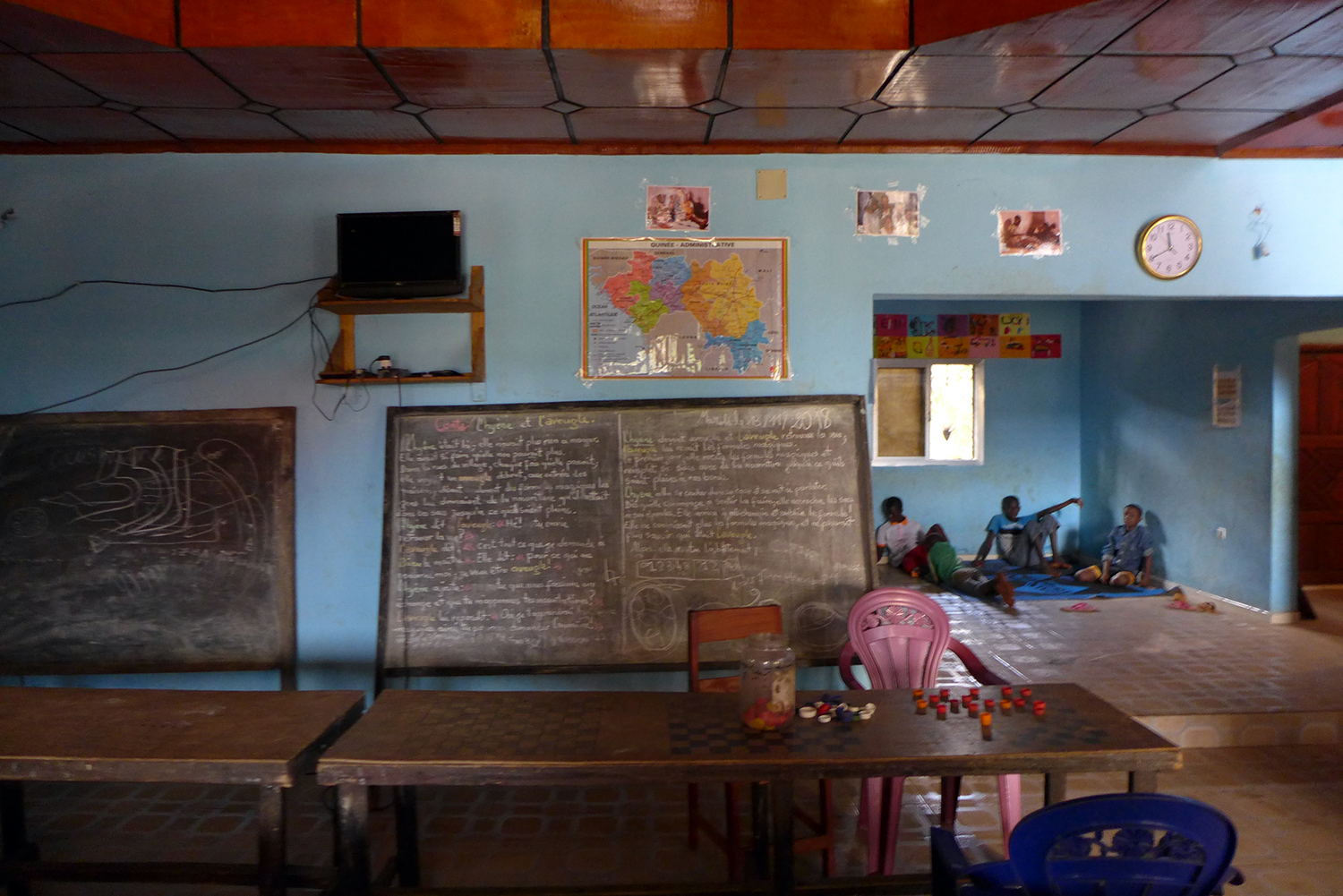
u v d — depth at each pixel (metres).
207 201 3.27
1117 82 2.68
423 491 3.25
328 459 3.31
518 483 3.25
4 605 3.23
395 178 3.27
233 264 3.27
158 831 2.70
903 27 2.43
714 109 2.90
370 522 3.32
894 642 2.62
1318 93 2.78
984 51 2.44
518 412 3.26
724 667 3.25
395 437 3.26
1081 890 1.43
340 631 3.32
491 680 3.28
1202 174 3.40
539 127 3.07
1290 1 2.14
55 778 1.80
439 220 3.08
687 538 3.25
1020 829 1.42
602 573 3.24
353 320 3.30
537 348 3.30
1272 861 2.45
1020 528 6.74
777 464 3.27
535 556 3.24
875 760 1.77
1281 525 4.95
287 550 3.27
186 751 1.84
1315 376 5.68
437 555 3.24
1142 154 3.38
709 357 3.32
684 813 2.83
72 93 2.70
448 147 3.25
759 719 1.93
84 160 3.25
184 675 3.34
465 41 2.38
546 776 1.77
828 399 3.29
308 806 2.88
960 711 2.07
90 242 3.27
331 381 3.19
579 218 3.29
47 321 3.29
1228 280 3.42
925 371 7.07
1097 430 6.86
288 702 2.16
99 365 3.29
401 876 2.32
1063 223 3.38
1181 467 5.79
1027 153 3.36
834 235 3.33
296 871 2.03
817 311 3.33
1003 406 7.04
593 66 2.53
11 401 3.29
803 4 2.42
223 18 2.35
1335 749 3.28
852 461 3.28
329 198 3.27
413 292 3.08
